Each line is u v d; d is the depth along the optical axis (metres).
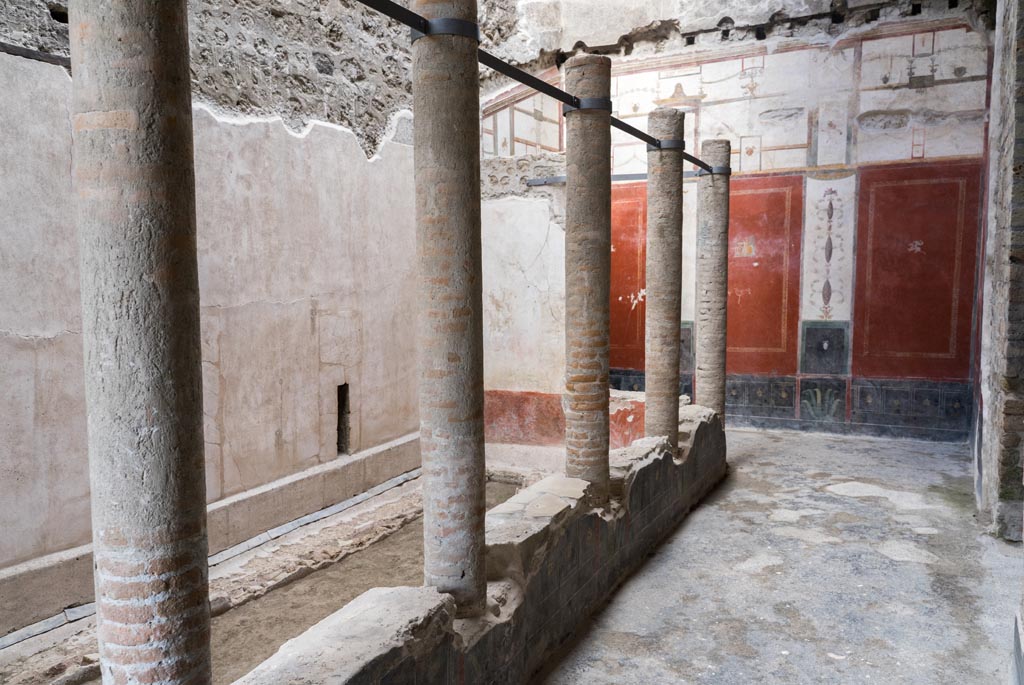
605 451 4.64
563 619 4.02
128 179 1.81
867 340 8.97
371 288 7.29
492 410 8.57
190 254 1.94
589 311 4.50
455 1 2.97
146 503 1.88
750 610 4.42
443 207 3.03
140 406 1.86
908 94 8.55
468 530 3.16
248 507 5.88
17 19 4.36
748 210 9.42
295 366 6.41
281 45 6.20
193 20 5.45
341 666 2.37
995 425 5.75
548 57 10.17
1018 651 3.12
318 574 5.45
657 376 6.07
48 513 4.56
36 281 4.47
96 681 3.98
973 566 5.04
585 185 4.41
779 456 8.16
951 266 8.52
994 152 6.64
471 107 3.04
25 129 4.39
